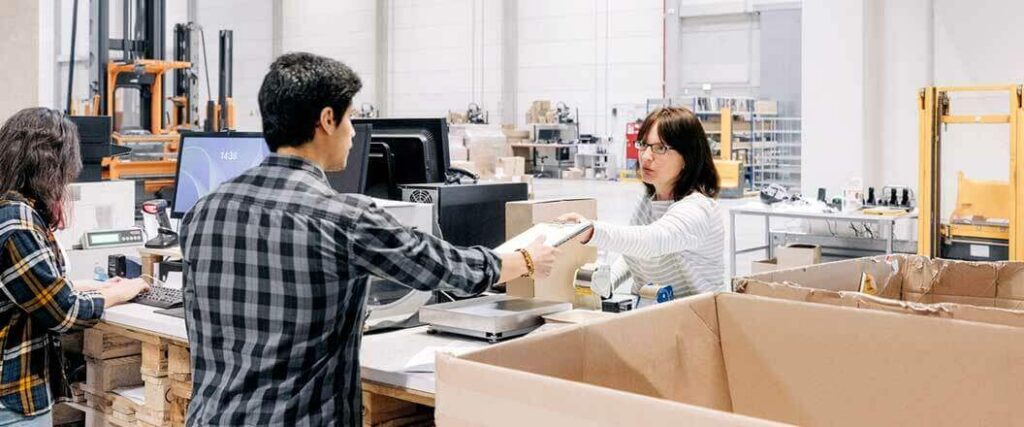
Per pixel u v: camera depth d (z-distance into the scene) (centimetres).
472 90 1539
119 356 257
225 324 139
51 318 197
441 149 281
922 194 560
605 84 1403
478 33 1521
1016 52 648
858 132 702
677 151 226
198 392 143
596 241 194
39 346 203
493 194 274
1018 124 526
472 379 88
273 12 1688
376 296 206
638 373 119
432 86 1588
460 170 298
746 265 771
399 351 171
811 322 120
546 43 1459
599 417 78
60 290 197
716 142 1219
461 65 1547
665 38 1339
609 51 1395
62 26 1380
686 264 223
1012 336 102
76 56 1362
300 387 136
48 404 205
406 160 281
